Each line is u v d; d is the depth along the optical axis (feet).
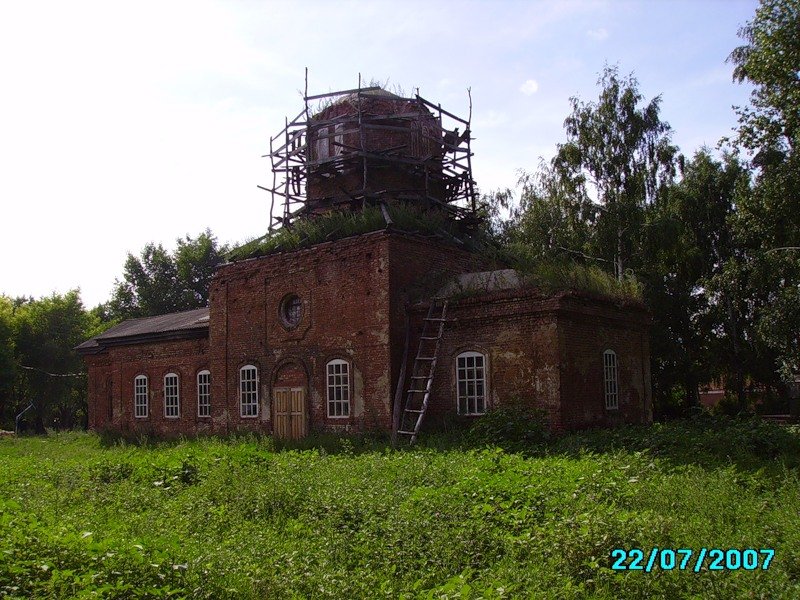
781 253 90.63
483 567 26.30
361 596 23.34
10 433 123.54
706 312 118.62
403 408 65.57
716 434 53.11
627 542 25.63
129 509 38.24
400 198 81.46
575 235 107.55
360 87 78.79
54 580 22.16
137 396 104.27
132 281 208.13
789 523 28.53
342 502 34.65
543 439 56.90
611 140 104.37
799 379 111.55
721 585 22.53
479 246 79.87
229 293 81.66
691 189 120.06
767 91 79.20
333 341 70.90
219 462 49.21
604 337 66.39
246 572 24.71
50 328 178.70
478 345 63.52
